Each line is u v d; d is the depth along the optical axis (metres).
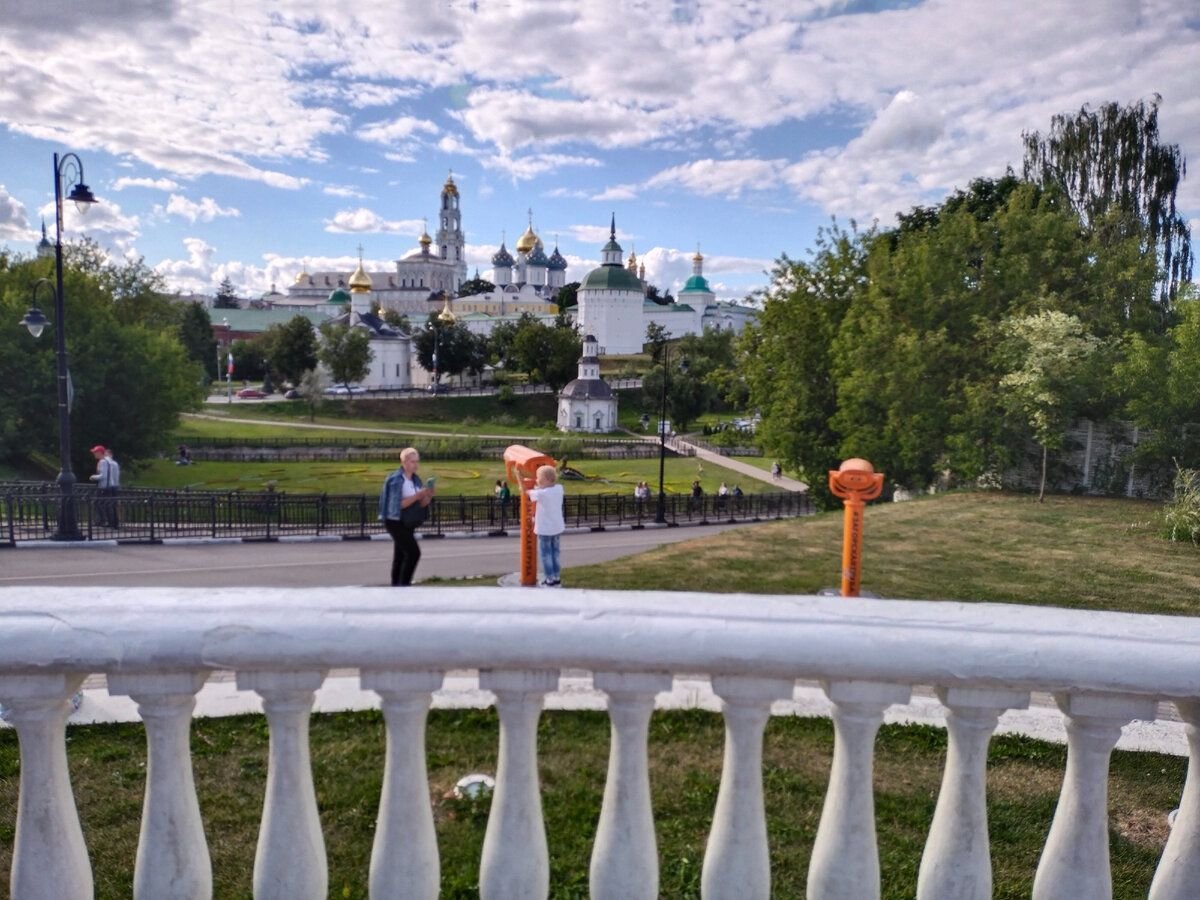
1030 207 30.94
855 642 1.93
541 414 94.75
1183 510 15.99
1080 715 1.99
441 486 48.25
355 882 3.40
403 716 2.05
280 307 173.88
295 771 2.08
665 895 3.38
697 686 5.93
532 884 2.11
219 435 69.38
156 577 15.45
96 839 3.65
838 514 19.64
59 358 20.00
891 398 25.73
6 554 17.78
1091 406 23.20
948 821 2.10
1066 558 13.79
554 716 5.48
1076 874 2.07
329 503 23.73
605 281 138.38
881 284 27.77
